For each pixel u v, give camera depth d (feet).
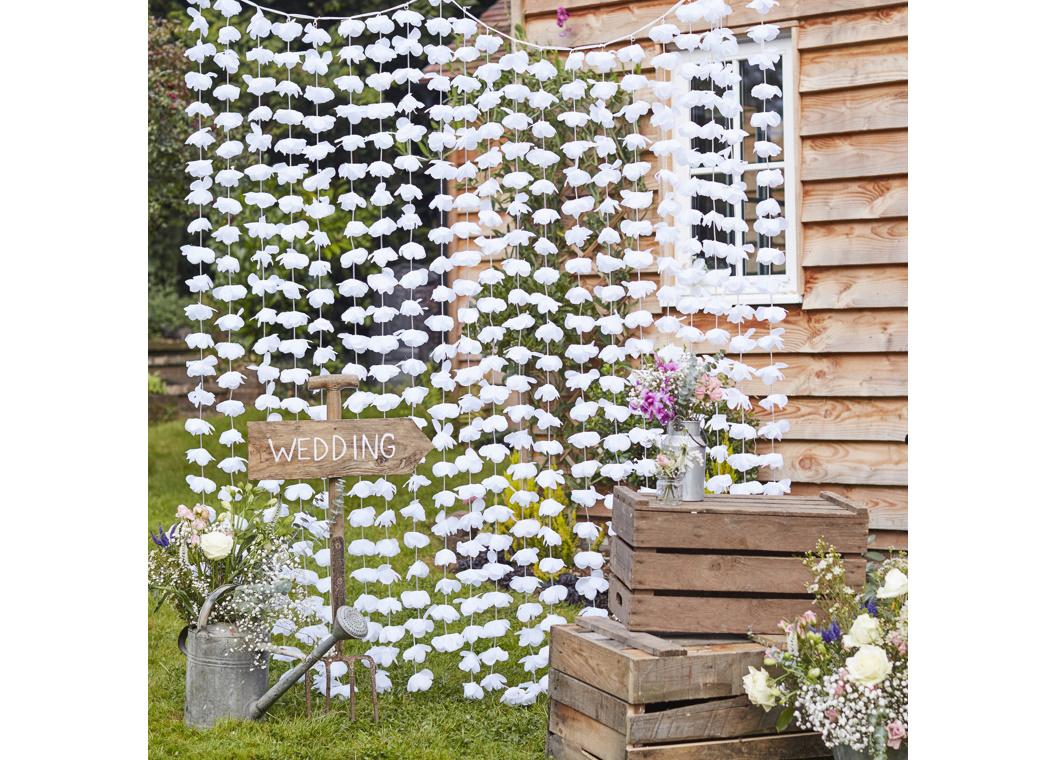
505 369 18.81
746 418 18.16
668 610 11.08
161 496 26.68
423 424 13.60
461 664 13.69
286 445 12.96
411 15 14.02
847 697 9.84
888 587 10.42
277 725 12.56
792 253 18.28
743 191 14.64
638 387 11.70
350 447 13.16
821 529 11.14
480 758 11.91
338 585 13.11
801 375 18.22
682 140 15.97
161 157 32.17
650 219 18.93
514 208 14.57
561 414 18.74
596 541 14.69
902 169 17.49
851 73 17.83
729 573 11.09
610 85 14.78
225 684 12.66
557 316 18.39
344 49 14.07
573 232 14.66
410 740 12.37
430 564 20.56
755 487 14.28
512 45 20.15
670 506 11.05
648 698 10.37
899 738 9.69
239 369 35.32
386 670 14.69
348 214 32.32
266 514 13.60
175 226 38.47
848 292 17.89
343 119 35.06
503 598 13.79
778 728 10.46
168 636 16.56
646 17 19.30
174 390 37.32
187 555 12.88
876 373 17.72
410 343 13.84
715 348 18.51
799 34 18.19
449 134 14.24
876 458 17.75
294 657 12.54
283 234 14.03
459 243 22.35
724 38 14.97
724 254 14.53
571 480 18.60
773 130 18.89
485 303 14.15
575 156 14.75
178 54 32.45
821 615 11.09
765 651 10.78
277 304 31.30
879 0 17.54
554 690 11.68
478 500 14.01
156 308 38.40
